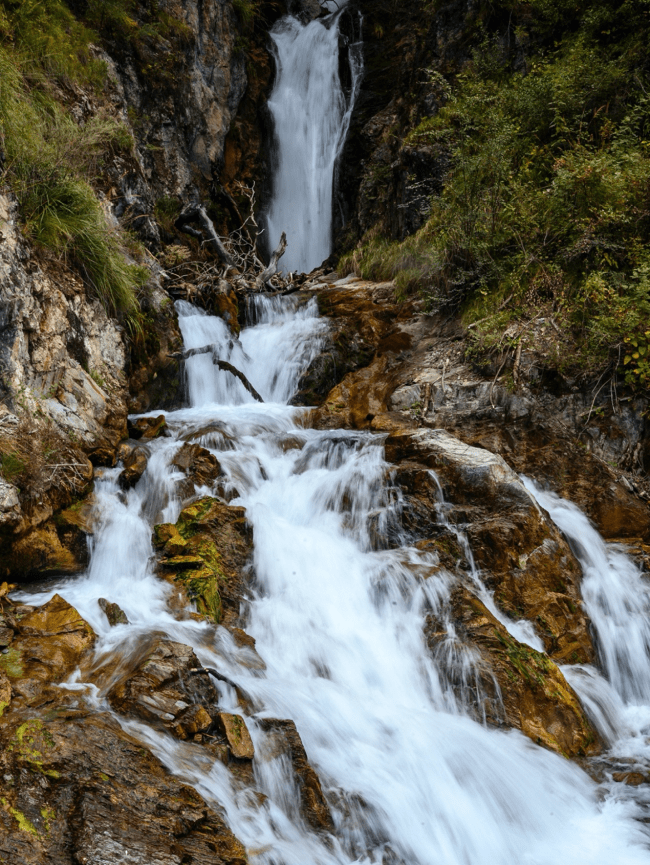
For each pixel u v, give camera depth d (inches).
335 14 725.9
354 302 462.3
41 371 270.2
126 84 490.3
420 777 187.8
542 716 217.0
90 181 361.7
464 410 360.2
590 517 317.4
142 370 356.5
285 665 217.2
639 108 389.7
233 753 169.2
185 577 233.3
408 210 531.2
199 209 518.6
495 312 384.2
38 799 137.6
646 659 270.2
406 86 636.1
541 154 429.4
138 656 186.5
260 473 310.3
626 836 183.6
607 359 345.4
